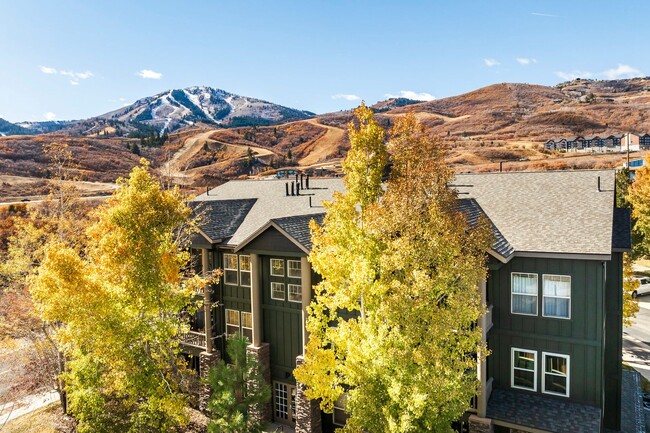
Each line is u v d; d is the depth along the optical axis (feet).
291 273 69.36
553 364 56.65
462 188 76.54
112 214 50.01
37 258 75.92
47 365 71.97
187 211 54.19
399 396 39.96
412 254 41.73
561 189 66.74
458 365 41.47
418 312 41.22
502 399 56.75
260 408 69.56
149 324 54.08
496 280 59.00
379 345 42.88
